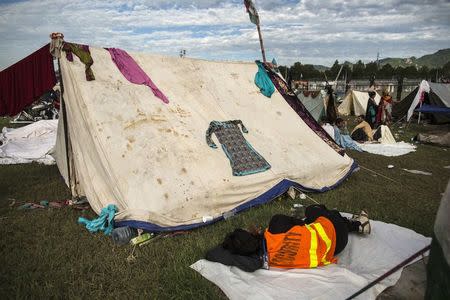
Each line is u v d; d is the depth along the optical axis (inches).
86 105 227.0
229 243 170.4
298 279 153.9
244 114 293.0
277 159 267.6
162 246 186.7
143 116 239.8
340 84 1477.6
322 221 171.3
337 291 143.8
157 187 208.8
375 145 494.6
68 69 235.6
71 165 254.7
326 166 286.8
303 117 330.0
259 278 155.9
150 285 153.6
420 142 532.7
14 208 241.8
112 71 253.1
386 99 690.8
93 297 146.6
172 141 235.9
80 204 244.8
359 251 176.2
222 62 325.4
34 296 144.7
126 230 192.4
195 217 212.7
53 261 170.2
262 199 241.6
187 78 289.4
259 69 340.2
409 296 143.2
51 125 456.4
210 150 244.8
